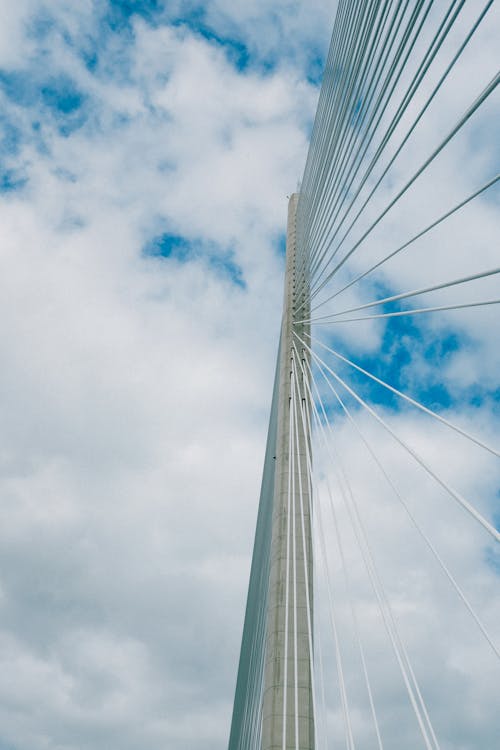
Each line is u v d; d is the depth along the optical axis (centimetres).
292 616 1057
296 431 1275
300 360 1393
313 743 940
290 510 1185
